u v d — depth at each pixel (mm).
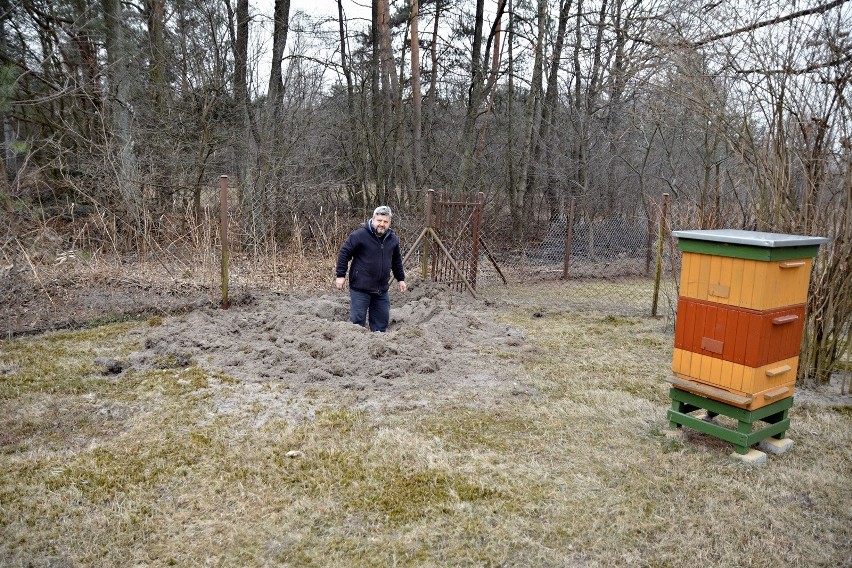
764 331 3830
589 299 10281
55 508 3289
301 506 3346
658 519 3275
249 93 16031
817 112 5285
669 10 6340
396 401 4934
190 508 3320
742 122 5871
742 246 3807
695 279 4145
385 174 19172
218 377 5398
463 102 21094
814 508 3436
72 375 5395
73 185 10156
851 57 5008
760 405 3967
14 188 9352
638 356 6551
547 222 18531
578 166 18219
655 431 4426
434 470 3764
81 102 12797
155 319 7266
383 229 6684
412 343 6285
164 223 10922
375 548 3010
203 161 13016
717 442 4297
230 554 2951
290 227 12891
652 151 18391
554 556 2971
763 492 3576
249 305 8359
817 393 5480
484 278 12102
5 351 6105
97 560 2891
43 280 8305
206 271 9539
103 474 3650
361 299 6855
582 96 19469
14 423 4371
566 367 6039
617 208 18812
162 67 13570
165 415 4551
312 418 4543
